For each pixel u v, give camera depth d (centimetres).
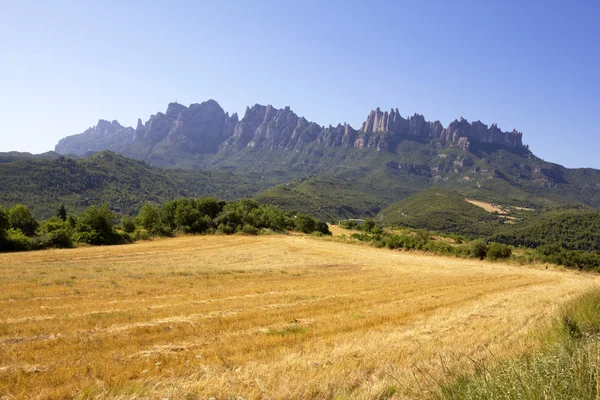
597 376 446
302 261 3509
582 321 955
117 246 4416
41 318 1096
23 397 557
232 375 644
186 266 2758
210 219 7031
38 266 2409
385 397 564
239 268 2731
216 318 1145
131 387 579
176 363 729
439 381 579
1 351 796
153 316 1156
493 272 3058
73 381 626
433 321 1162
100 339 895
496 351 809
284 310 1290
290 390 578
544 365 510
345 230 9594
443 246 4706
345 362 714
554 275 3055
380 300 1554
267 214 7894
